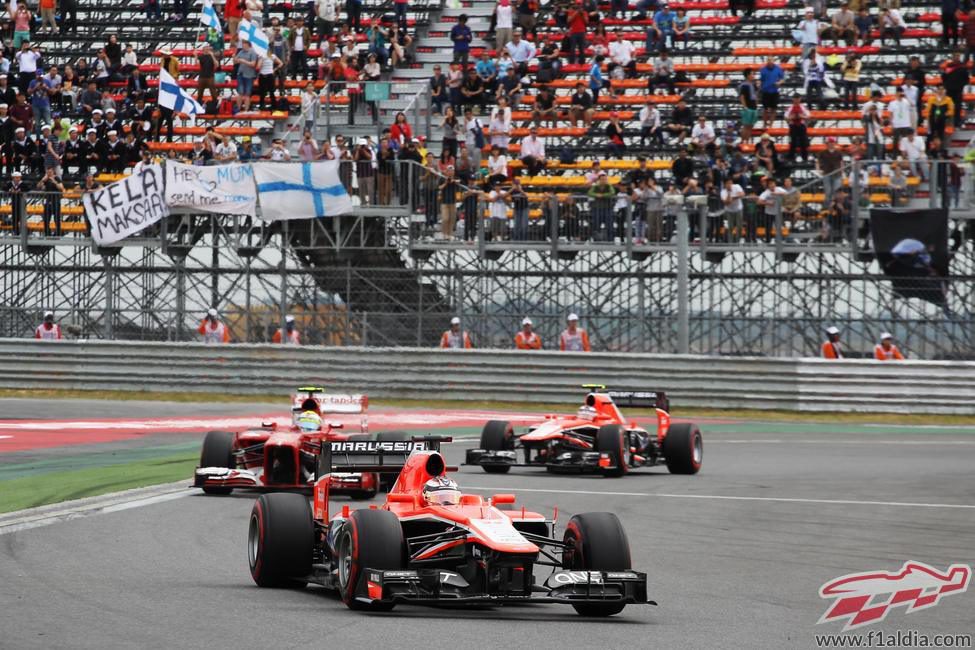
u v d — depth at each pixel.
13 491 51.81
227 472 50.94
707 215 103.00
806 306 105.38
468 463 62.00
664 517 48.62
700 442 64.25
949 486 58.62
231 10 131.88
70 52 141.38
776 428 87.25
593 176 111.00
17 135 116.94
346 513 32.47
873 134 109.50
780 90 127.50
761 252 102.44
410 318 113.00
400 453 35.03
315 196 102.25
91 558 37.44
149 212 104.19
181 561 37.44
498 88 124.25
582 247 104.00
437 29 140.75
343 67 121.88
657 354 95.50
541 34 136.75
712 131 117.06
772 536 44.31
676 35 131.50
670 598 33.25
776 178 113.12
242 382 99.88
